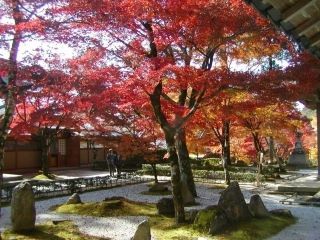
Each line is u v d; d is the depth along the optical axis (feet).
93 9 27.37
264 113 58.65
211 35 32.35
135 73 30.73
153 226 36.78
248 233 33.27
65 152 109.60
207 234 33.37
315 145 108.99
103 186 69.10
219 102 39.04
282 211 40.83
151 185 70.95
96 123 58.95
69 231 35.45
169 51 36.14
